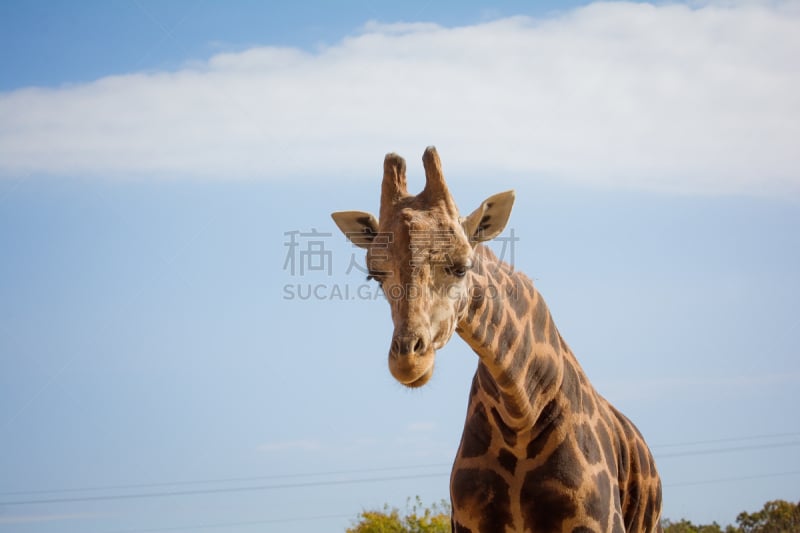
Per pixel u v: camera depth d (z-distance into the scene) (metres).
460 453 15.74
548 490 14.66
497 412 15.00
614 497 15.35
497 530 15.02
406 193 13.64
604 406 16.81
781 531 33.62
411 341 11.82
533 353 14.79
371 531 33.88
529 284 15.45
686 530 34.84
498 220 13.94
